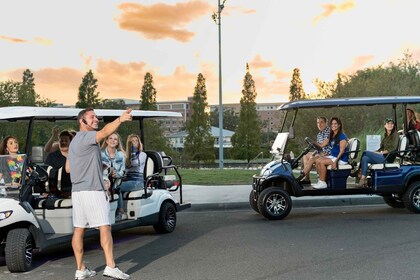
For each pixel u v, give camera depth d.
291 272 6.41
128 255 7.71
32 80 85.12
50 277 6.54
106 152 8.58
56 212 7.45
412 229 9.14
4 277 6.60
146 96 74.06
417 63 32.56
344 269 6.49
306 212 11.63
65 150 8.43
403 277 6.08
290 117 29.55
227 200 12.89
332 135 10.98
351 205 12.70
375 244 7.93
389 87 29.34
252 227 9.79
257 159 58.94
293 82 76.31
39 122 8.38
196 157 63.06
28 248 6.91
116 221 8.66
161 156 10.11
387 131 11.38
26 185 7.18
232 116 131.50
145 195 9.06
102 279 6.30
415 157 11.11
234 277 6.25
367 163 10.92
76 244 6.31
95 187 6.18
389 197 12.09
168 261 7.20
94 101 65.12
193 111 63.94
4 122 8.13
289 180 10.65
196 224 10.42
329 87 33.03
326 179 10.86
